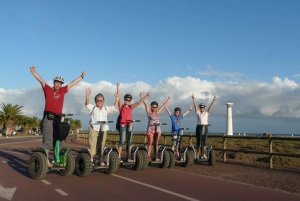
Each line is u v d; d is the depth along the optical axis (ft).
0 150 61.82
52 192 22.54
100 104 29.17
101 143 29.32
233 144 86.84
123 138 31.01
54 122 26.76
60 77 26.66
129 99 31.17
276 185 26.07
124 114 31.09
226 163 40.88
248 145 83.30
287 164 42.27
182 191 23.02
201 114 37.40
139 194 21.97
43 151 26.71
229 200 20.57
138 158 31.78
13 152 56.24
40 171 26.21
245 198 21.21
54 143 27.84
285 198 21.40
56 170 27.50
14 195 21.71
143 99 31.68
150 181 26.89
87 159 27.55
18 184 25.26
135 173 31.12
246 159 49.21
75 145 80.84
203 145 37.14
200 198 20.93
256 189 24.21
